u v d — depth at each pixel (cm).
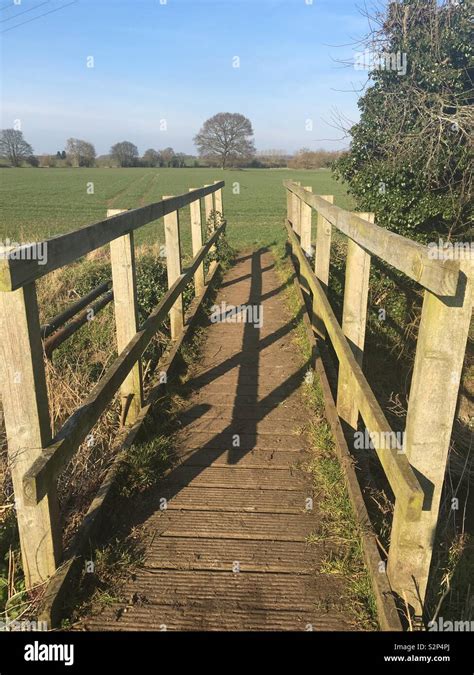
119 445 345
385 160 863
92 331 603
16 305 204
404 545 219
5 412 216
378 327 784
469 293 188
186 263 895
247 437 385
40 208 2683
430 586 273
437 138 789
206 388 470
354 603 238
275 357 540
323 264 536
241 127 6291
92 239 260
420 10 839
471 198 807
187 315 625
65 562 243
